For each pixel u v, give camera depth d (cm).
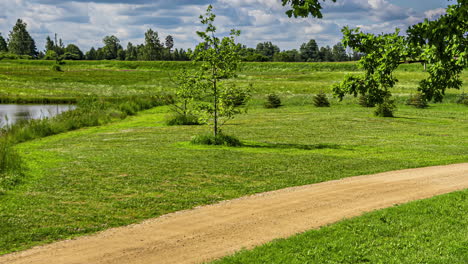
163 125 3222
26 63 12181
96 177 1406
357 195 1178
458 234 820
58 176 1416
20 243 845
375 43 905
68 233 902
